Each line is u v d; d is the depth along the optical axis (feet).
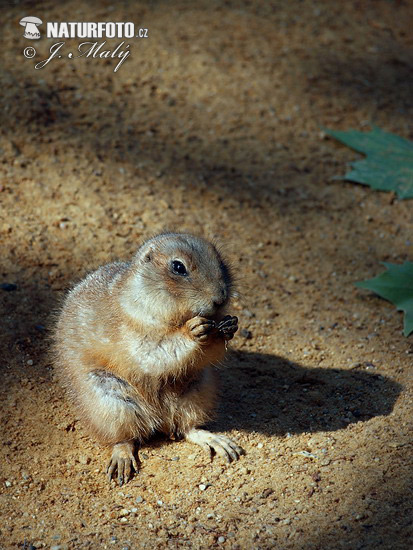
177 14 60.70
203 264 29.14
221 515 27.61
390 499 27.45
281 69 58.23
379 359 37.09
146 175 46.75
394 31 65.87
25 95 48.75
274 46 60.34
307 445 31.07
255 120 53.42
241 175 48.93
